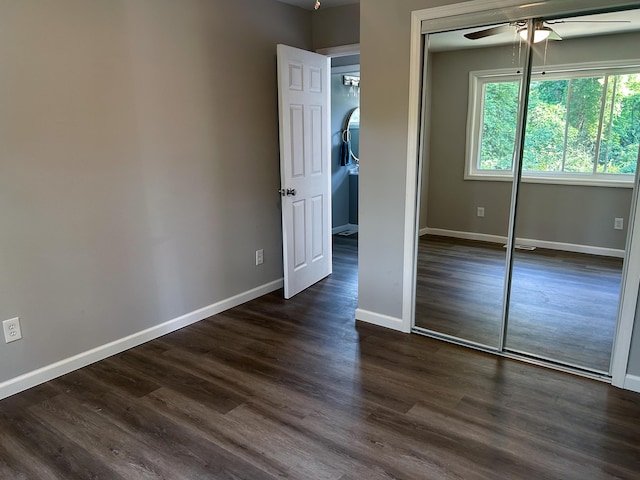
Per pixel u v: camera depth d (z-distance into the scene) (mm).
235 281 3629
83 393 2439
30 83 2299
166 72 2896
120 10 2617
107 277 2766
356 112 6168
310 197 3922
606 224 2555
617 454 1936
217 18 3158
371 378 2562
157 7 2797
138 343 2984
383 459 1924
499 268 2918
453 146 2883
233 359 2797
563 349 2793
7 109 2236
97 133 2598
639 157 2234
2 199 2273
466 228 2975
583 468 1859
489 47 2631
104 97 2604
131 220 2840
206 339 3072
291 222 3697
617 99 2404
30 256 2410
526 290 2893
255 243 3752
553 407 2268
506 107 2678
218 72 3225
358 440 2045
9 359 2406
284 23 3678
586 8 2264
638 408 2252
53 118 2404
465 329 3080
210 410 2279
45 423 2189
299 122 3645
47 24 2326
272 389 2465
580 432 2078
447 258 3074
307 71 3668
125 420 2207
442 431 2100
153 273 3018
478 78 2705
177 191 3080
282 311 3535
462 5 2549
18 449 2016
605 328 2672
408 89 2801
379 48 2859
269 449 1993
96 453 1981
